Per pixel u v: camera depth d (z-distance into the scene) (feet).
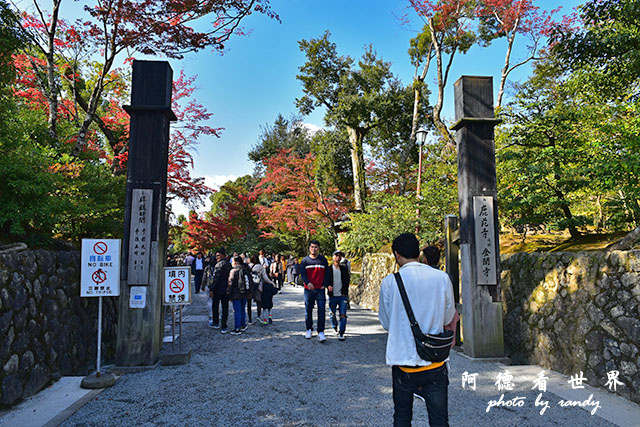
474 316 18.19
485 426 10.67
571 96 23.73
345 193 84.12
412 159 76.84
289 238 82.43
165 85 17.89
